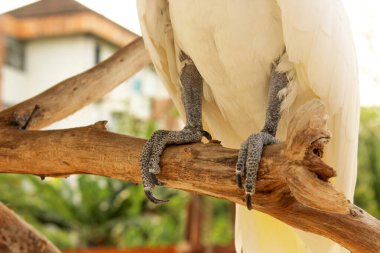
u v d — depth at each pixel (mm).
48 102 770
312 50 654
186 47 707
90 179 2221
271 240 746
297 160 525
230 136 775
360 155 2041
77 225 2221
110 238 2225
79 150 659
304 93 688
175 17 687
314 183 520
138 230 2256
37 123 762
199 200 1640
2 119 731
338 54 666
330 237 559
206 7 666
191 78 722
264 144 579
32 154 686
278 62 679
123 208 2230
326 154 690
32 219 2188
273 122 670
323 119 518
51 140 675
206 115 763
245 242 752
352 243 550
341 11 684
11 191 2230
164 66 742
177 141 619
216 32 675
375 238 544
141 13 704
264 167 555
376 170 2027
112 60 816
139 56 824
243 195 576
